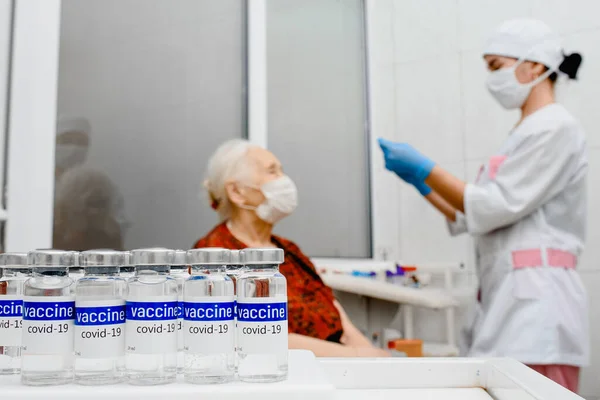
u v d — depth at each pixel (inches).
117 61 66.1
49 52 56.4
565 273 57.3
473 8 96.7
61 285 21.9
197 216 74.2
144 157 68.2
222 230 55.9
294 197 56.3
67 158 59.7
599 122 85.7
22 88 54.5
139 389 20.2
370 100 105.0
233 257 23.8
